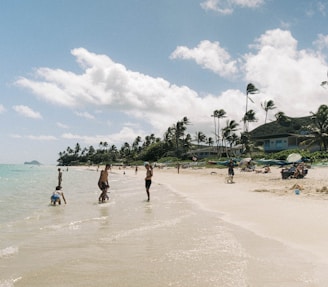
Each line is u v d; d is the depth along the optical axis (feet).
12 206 53.93
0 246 25.48
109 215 41.73
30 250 24.17
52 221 37.68
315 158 169.07
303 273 18.07
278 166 172.35
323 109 207.31
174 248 24.29
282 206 44.24
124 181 138.62
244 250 23.27
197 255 22.25
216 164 234.99
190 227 32.53
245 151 267.39
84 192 81.97
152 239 27.40
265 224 32.63
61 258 21.97
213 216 39.42
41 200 63.93
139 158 446.19
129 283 17.11
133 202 56.80
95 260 21.40
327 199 49.42
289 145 246.47
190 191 77.10
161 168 294.87
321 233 27.91
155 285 16.76
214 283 16.83
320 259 20.67
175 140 411.75
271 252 22.57
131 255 22.53
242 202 51.13
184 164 278.05
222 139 311.06
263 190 66.64
